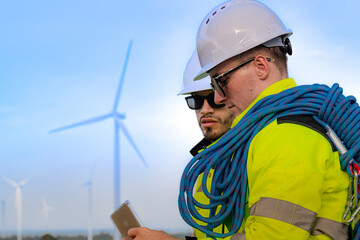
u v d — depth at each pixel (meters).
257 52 2.24
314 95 2.16
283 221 1.91
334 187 2.03
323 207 2.04
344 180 2.08
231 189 2.21
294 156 1.96
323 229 2.02
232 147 2.21
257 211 1.96
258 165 2.02
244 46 2.23
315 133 2.07
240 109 2.30
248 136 2.17
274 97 2.17
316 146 2.01
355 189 2.05
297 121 2.11
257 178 2.02
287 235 1.91
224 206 2.27
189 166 2.30
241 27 2.26
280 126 2.08
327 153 2.02
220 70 2.29
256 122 2.18
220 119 3.60
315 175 1.94
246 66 2.25
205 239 2.25
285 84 2.24
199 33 2.40
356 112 2.10
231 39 2.26
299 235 1.91
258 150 2.05
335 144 2.09
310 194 1.93
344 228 2.07
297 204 1.92
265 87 2.23
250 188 2.11
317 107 2.14
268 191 1.95
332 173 2.03
